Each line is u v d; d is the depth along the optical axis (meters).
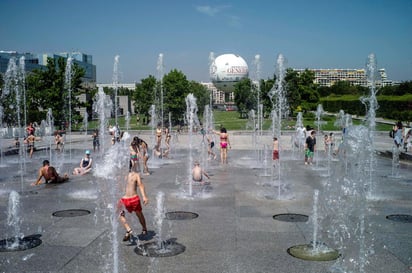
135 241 7.38
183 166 17.67
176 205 10.20
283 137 35.91
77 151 25.19
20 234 7.83
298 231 7.99
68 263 6.37
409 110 55.66
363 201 10.63
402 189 12.28
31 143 23.25
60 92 40.78
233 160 20.05
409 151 21.78
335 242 7.32
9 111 38.44
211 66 98.56
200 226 8.32
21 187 12.75
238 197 11.16
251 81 78.94
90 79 122.44
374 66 18.25
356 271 6.04
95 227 8.28
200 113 93.31
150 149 25.45
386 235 7.73
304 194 11.59
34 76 41.06
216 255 6.68
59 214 9.32
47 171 13.23
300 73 69.38
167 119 58.34
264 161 19.69
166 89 57.16
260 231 7.99
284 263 6.35
